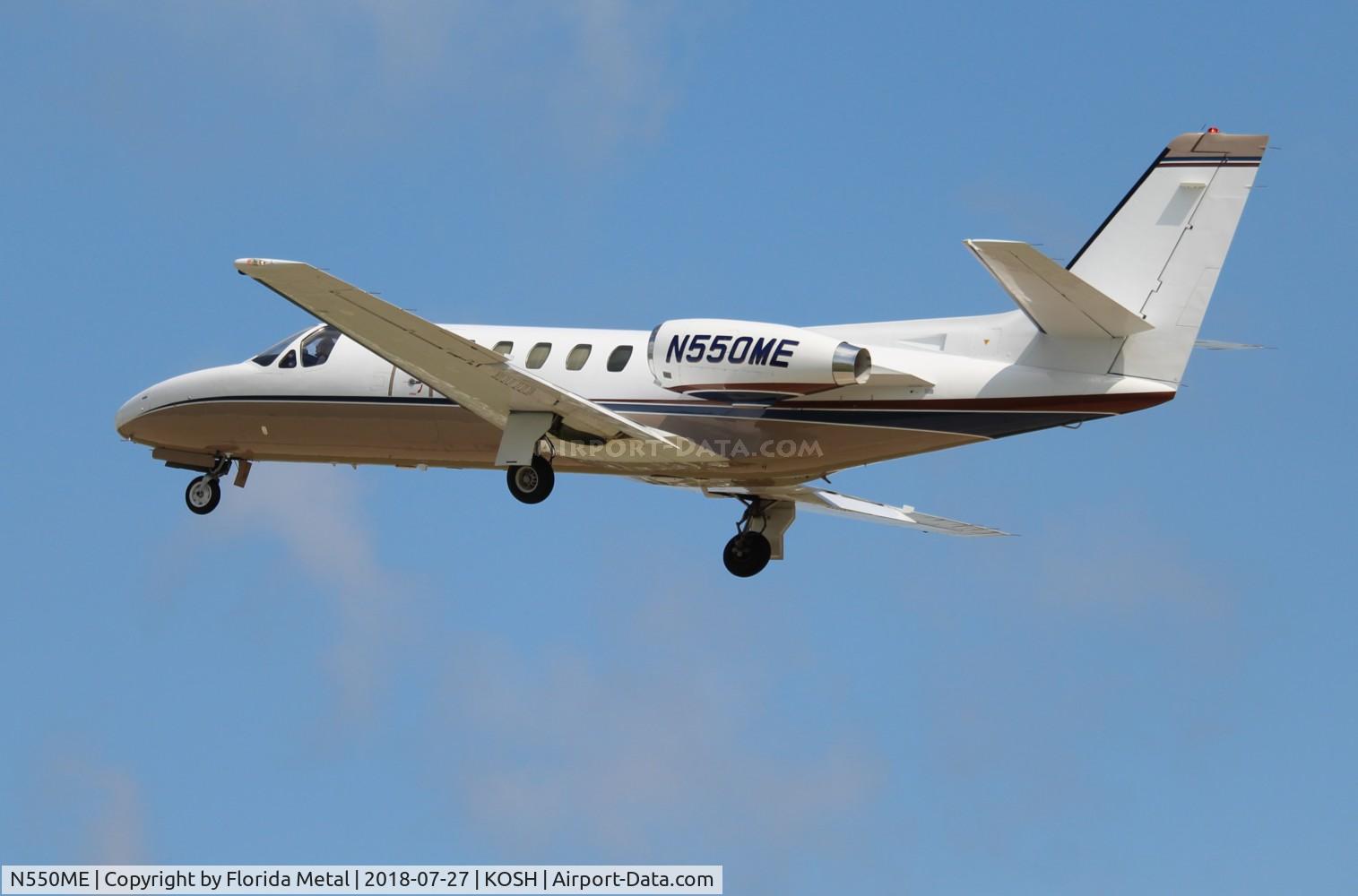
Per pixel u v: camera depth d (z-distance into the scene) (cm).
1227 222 6025
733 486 6950
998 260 5450
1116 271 6116
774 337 6178
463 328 7019
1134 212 6116
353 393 7100
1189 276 6041
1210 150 6062
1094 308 5772
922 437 6322
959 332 6347
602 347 6788
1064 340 6147
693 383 6288
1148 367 6053
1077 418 6141
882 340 6450
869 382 6225
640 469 6719
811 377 6122
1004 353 6244
